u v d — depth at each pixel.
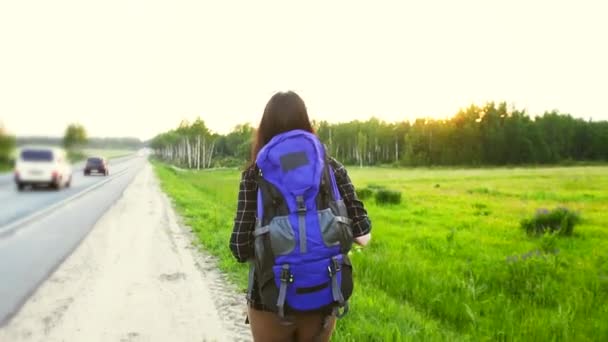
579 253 10.71
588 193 28.20
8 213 15.98
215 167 107.81
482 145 127.81
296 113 2.20
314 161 2.02
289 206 1.95
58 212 16.44
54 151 27.55
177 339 4.76
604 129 132.12
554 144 128.00
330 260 1.95
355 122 158.88
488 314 6.18
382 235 12.96
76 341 4.69
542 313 6.11
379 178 54.78
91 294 6.41
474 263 9.10
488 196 27.58
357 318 5.31
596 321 5.72
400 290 7.24
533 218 14.01
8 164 49.50
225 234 11.40
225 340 4.73
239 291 6.62
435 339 4.94
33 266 8.16
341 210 2.05
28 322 5.25
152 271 7.84
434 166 126.62
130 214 16.22
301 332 2.13
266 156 2.00
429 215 18.45
